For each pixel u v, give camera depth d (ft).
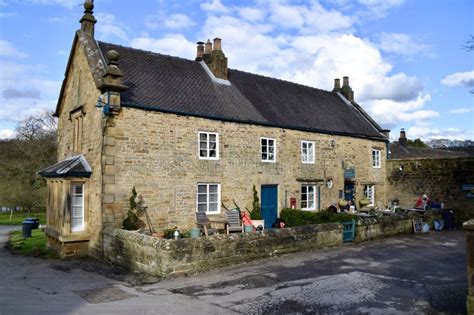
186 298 26.23
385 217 55.36
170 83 54.60
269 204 59.67
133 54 56.08
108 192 43.19
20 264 42.39
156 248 33.35
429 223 62.95
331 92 88.33
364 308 23.79
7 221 116.78
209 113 52.37
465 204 70.03
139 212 45.21
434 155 123.24
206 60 64.64
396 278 31.14
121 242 39.01
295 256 40.34
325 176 67.82
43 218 116.26
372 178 78.23
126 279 33.22
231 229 49.14
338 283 29.55
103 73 45.19
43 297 27.07
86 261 42.75
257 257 38.47
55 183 49.85
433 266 35.73
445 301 24.98
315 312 23.15
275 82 74.95
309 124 66.44
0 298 26.84
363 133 76.23
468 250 20.34
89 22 52.75
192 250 33.71
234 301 25.35
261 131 58.75
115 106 43.70
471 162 69.62
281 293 27.04
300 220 57.62
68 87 57.06
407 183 78.74
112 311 23.36
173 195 48.32
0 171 119.14
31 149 121.49
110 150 43.62
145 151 46.26
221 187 53.31
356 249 44.52
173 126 49.01
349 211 66.74
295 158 63.31
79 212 46.91
